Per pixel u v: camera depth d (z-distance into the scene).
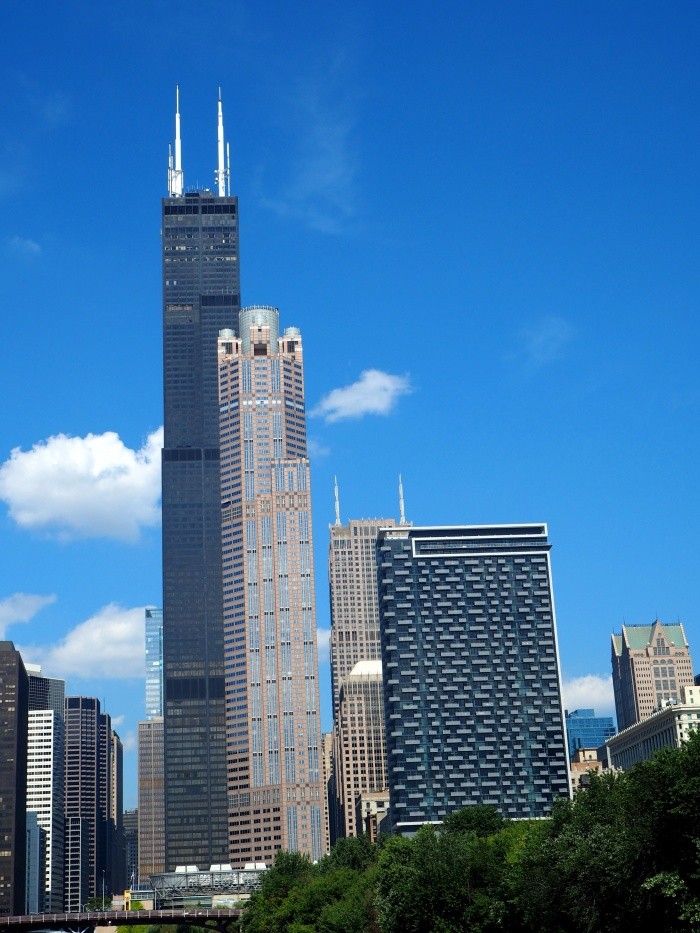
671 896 145.38
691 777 150.50
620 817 163.00
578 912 167.12
